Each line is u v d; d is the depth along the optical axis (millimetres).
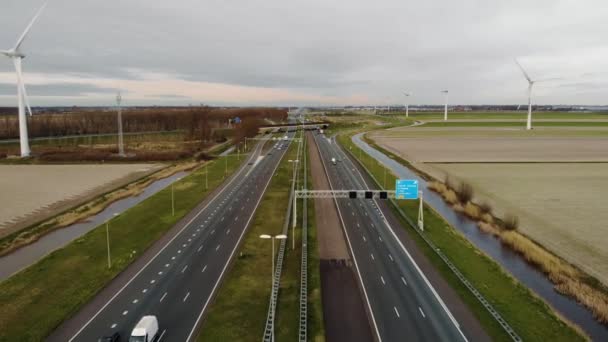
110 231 85250
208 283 61656
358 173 154000
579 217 96312
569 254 75500
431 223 92750
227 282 61750
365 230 87688
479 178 141875
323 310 54438
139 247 75875
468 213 101312
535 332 49562
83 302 55469
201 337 47625
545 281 65500
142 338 44000
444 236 84188
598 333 50656
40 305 54719
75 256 71625
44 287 59875
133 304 55188
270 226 89250
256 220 93438
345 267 68500
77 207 106312
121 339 47062
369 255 73688
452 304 56219
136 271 65875
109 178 144875
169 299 56594
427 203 112062
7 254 75188
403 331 49562
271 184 133250
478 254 74750
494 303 56406
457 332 49438
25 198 115812
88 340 47188
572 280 64438
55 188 128500
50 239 83438
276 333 48750
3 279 64250
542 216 97688
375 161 181250
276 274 64562
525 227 90125
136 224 90000
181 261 70000
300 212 100938
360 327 50438
